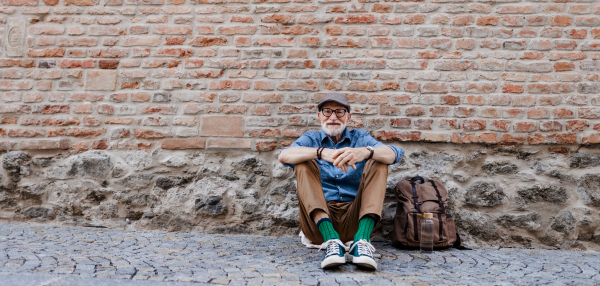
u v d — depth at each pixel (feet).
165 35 11.28
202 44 11.21
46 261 7.09
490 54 10.62
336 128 9.16
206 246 8.95
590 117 10.24
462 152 10.52
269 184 10.80
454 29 10.73
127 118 11.16
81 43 11.37
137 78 11.25
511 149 10.39
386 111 10.72
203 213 10.77
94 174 11.02
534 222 10.11
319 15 11.02
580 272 7.43
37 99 11.28
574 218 10.02
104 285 5.74
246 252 8.48
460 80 10.63
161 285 5.88
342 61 10.92
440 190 9.82
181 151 11.03
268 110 10.97
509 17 10.62
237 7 11.19
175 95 11.16
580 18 10.45
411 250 9.26
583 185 10.10
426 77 10.70
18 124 11.24
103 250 8.21
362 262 6.96
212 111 11.07
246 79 11.07
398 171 10.56
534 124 10.35
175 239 9.61
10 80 11.35
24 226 10.40
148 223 10.85
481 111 10.50
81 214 10.96
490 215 10.27
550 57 10.46
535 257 8.73
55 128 11.19
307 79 10.95
